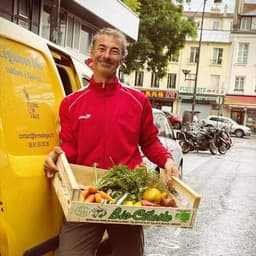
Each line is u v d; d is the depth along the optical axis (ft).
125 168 9.04
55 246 9.41
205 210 27.78
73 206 7.73
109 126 9.53
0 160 7.63
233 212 27.89
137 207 8.06
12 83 8.54
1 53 8.28
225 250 19.84
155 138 10.45
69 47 51.21
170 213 8.20
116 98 9.62
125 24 60.80
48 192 9.12
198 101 165.27
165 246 19.67
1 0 36.22
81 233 8.99
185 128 78.13
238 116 163.73
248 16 167.63
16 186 8.00
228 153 73.77
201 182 39.99
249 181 42.68
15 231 7.88
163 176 10.16
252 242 21.44
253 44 162.09
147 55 80.94
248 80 162.81
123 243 9.45
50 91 10.14
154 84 166.81
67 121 9.71
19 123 8.57
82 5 46.09
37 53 9.92
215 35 165.58
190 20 84.94
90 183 9.48
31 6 42.06
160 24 79.92
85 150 9.56
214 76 165.27
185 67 165.89
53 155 9.04
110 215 7.95
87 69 15.78
